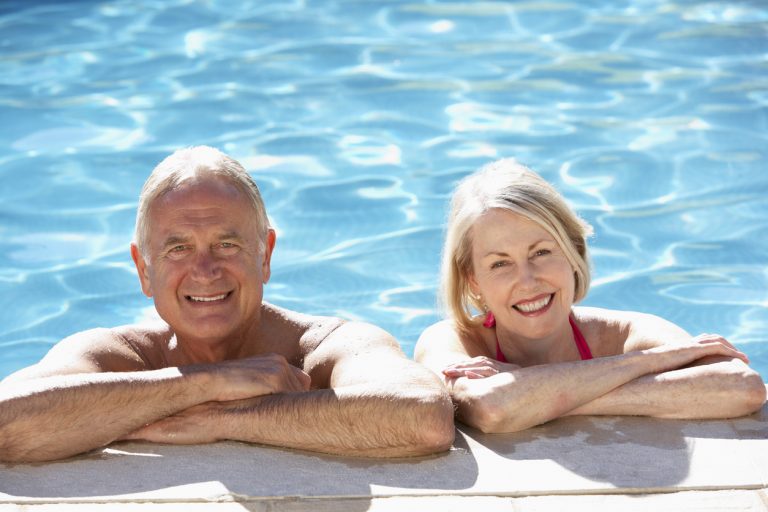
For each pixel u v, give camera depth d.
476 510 3.73
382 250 7.29
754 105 9.17
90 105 9.52
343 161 8.48
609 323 4.96
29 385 4.01
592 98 9.47
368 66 10.24
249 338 4.62
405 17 11.52
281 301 6.73
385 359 4.31
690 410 4.34
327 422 4.04
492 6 11.77
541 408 4.29
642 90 9.57
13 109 9.45
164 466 4.00
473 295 4.92
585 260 4.83
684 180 8.01
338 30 11.18
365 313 6.62
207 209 4.27
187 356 4.63
